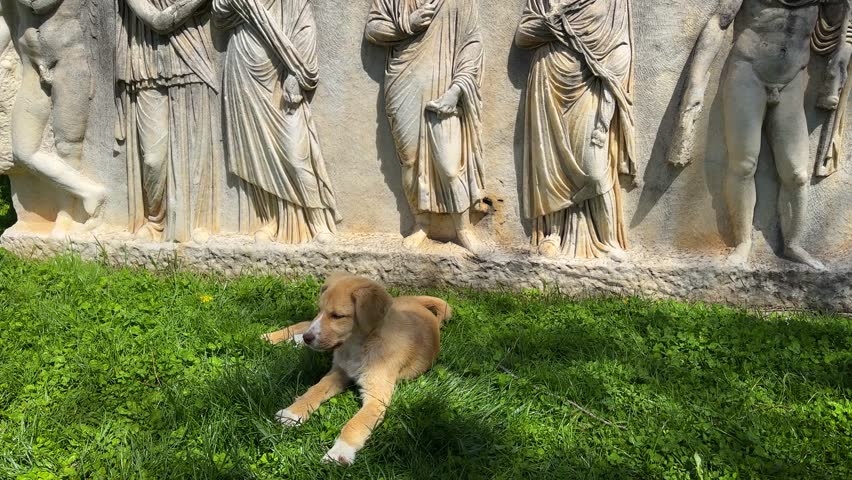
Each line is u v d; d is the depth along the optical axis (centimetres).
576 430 262
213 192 423
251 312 364
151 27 394
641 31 373
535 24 366
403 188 407
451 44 380
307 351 308
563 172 385
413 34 376
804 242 383
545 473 234
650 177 389
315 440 252
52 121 420
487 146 399
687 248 395
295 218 418
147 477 229
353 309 265
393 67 385
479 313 362
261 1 385
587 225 396
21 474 229
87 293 372
